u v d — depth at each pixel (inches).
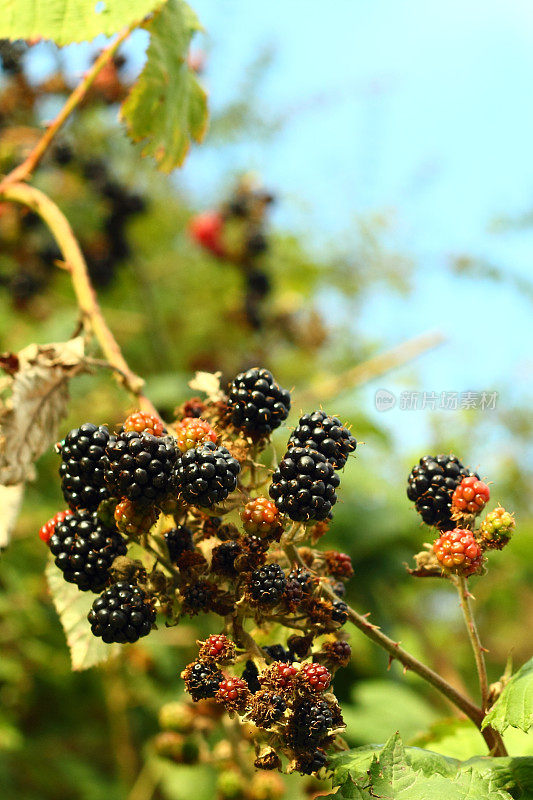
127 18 28.2
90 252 53.2
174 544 25.4
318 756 24.3
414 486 26.2
